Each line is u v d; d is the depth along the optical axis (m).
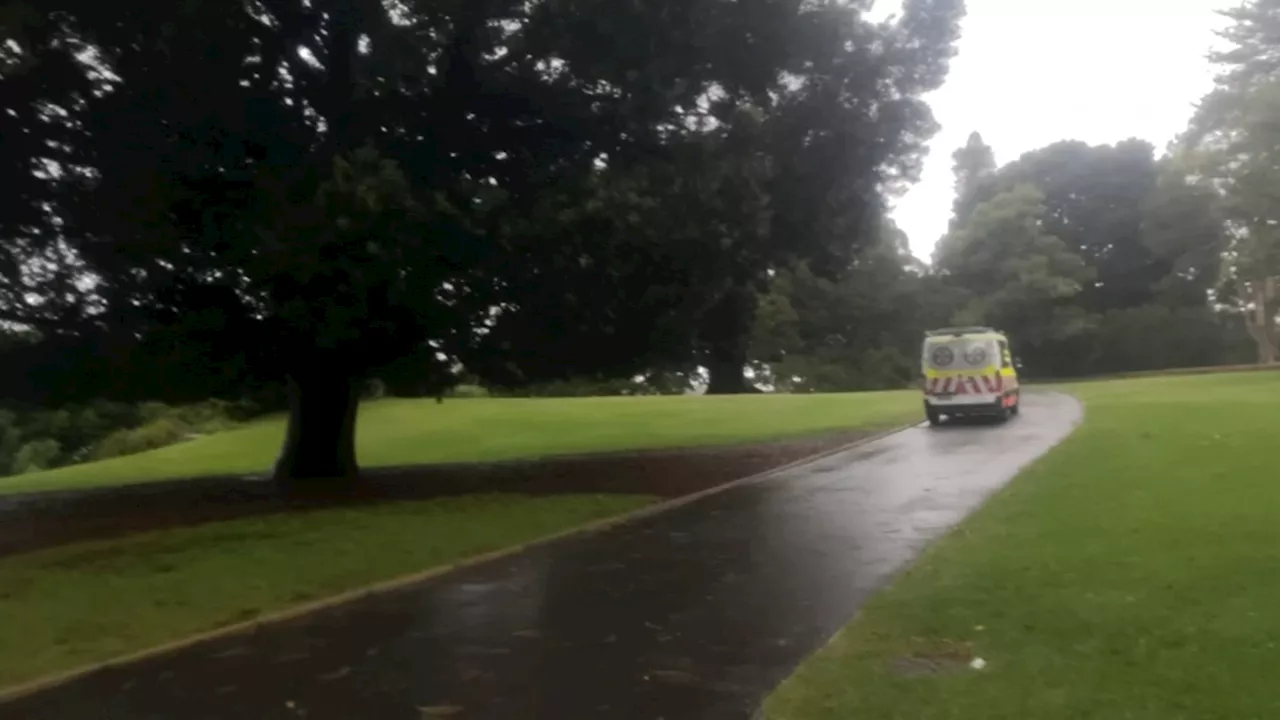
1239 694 5.51
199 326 13.93
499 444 27.39
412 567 9.99
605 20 14.33
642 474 17.94
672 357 19.16
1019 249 59.75
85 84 13.89
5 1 11.73
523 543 11.31
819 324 58.66
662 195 15.07
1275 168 42.28
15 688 6.61
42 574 9.64
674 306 17.31
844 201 17.42
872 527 11.65
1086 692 5.66
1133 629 6.71
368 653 7.27
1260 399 27.97
